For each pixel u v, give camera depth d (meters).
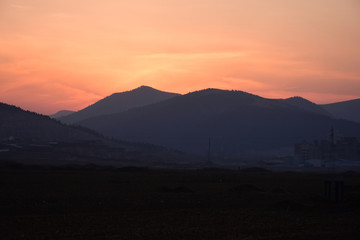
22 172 129.25
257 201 73.56
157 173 150.88
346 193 84.94
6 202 66.12
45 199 70.62
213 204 68.75
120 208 62.62
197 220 51.59
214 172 170.75
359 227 47.38
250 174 157.75
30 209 60.22
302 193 89.12
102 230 44.81
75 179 112.69
